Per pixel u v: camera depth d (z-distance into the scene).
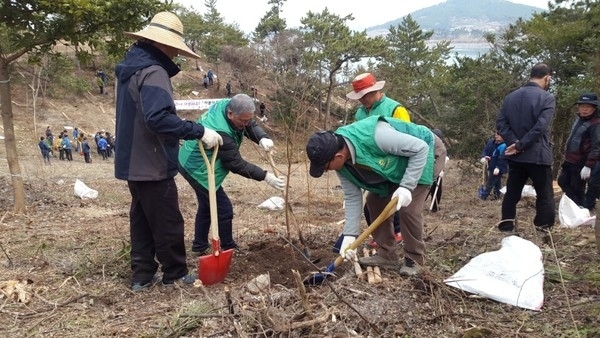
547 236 4.75
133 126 3.61
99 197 8.56
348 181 3.65
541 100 4.85
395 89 24.23
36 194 8.27
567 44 15.85
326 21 24.77
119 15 6.25
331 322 3.05
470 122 16.86
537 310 3.30
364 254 4.32
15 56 6.57
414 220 3.78
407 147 3.35
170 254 3.90
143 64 3.56
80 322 3.32
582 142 6.29
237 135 4.48
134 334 3.13
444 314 3.20
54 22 6.31
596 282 3.65
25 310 3.51
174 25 3.69
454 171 17.27
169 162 3.74
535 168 4.93
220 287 3.93
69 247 4.90
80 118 31.91
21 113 29.94
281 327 2.90
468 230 5.40
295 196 9.48
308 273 4.22
